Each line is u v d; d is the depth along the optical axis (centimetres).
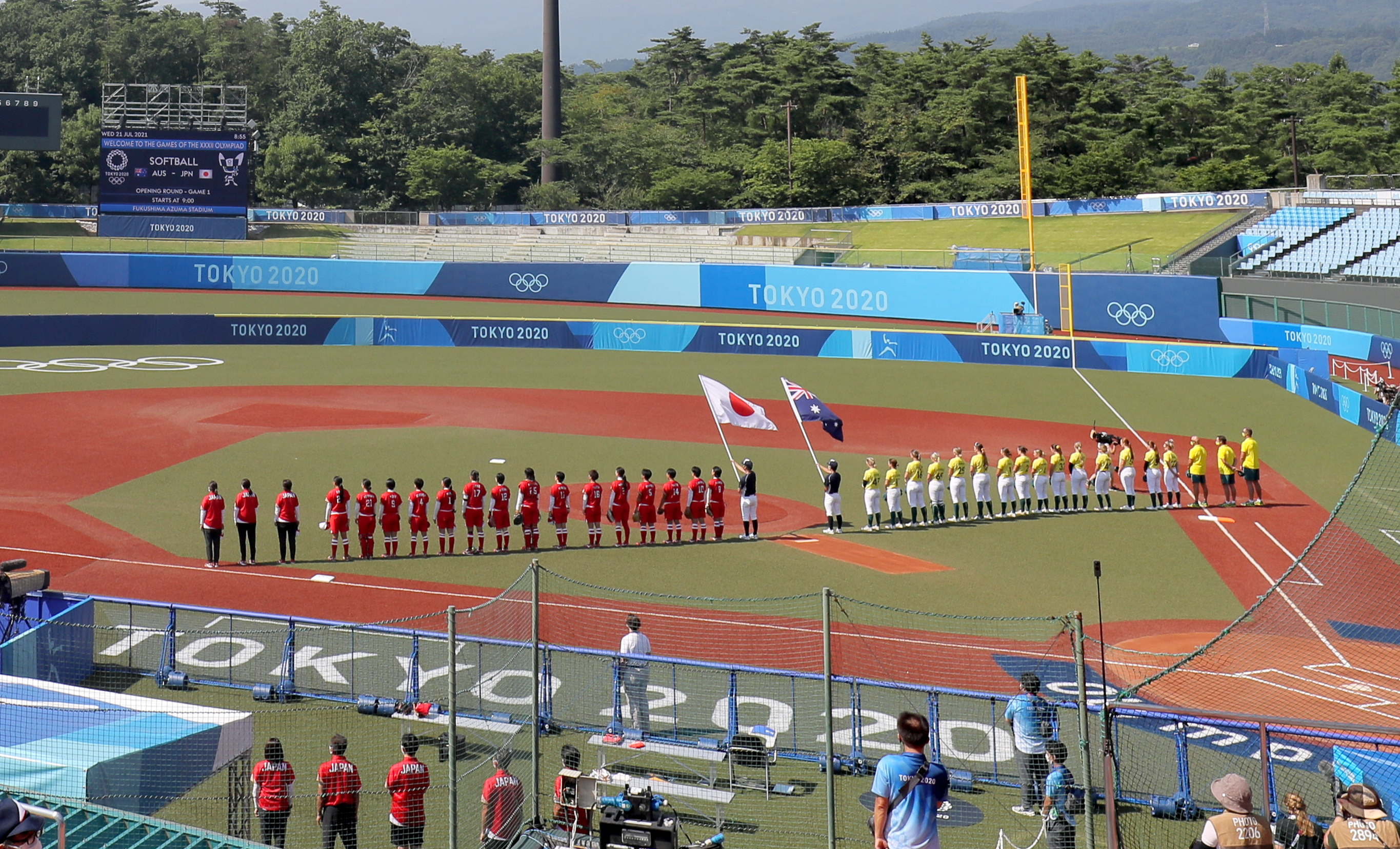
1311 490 3406
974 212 8544
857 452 3912
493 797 1342
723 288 7088
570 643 2108
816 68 12238
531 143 11669
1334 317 5344
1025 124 5525
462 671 1905
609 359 5631
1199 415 4406
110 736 1351
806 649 2116
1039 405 4619
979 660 2078
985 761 1634
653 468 3641
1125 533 2991
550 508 3019
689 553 2789
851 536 2967
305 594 2422
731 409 3070
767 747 1566
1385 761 1359
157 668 1933
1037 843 1405
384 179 12169
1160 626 2295
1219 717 1145
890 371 5331
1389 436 3875
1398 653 2089
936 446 4000
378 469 3538
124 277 7275
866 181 10788
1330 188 7625
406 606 2352
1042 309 6234
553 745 1670
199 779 1377
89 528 2878
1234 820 956
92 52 12731
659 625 2231
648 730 1712
